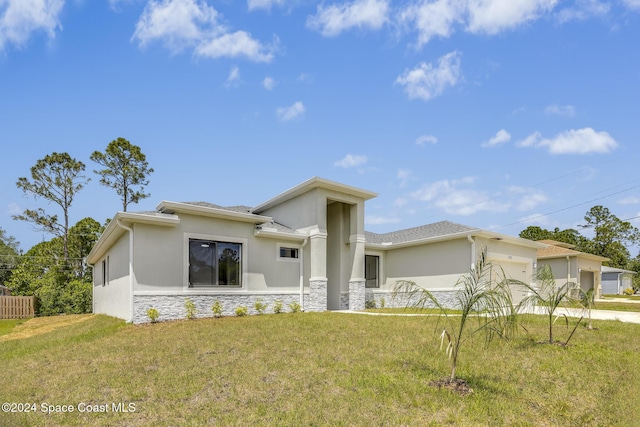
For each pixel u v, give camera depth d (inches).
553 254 1125.1
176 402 247.9
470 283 293.6
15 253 1872.5
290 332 453.4
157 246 552.1
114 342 416.2
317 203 734.5
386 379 287.3
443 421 221.5
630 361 340.5
